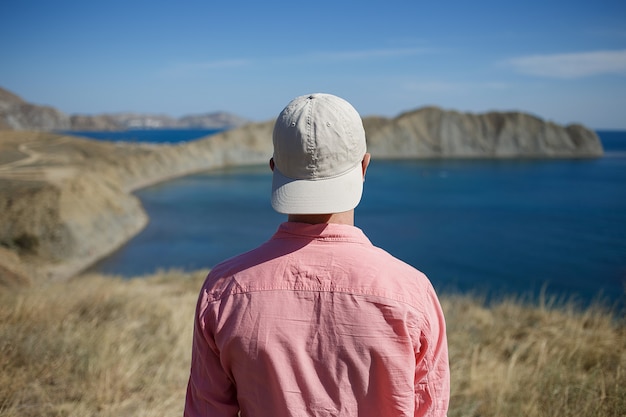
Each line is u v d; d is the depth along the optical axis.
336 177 1.27
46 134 86.75
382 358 1.14
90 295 6.62
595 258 30.03
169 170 81.94
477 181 84.38
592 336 4.66
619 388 3.08
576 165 126.44
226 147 105.12
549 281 24.34
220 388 1.30
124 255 30.27
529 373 3.62
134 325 5.08
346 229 1.29
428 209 51.84
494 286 23.23
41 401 3.15
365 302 1.17
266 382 1.20
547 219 46.28
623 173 103.38
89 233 30.38
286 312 1.20
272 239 1.35
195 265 27.92
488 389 3.44
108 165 66.62
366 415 1.16
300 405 1.17
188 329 5.19
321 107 1.28
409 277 1.24
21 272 16.64
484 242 35.12
